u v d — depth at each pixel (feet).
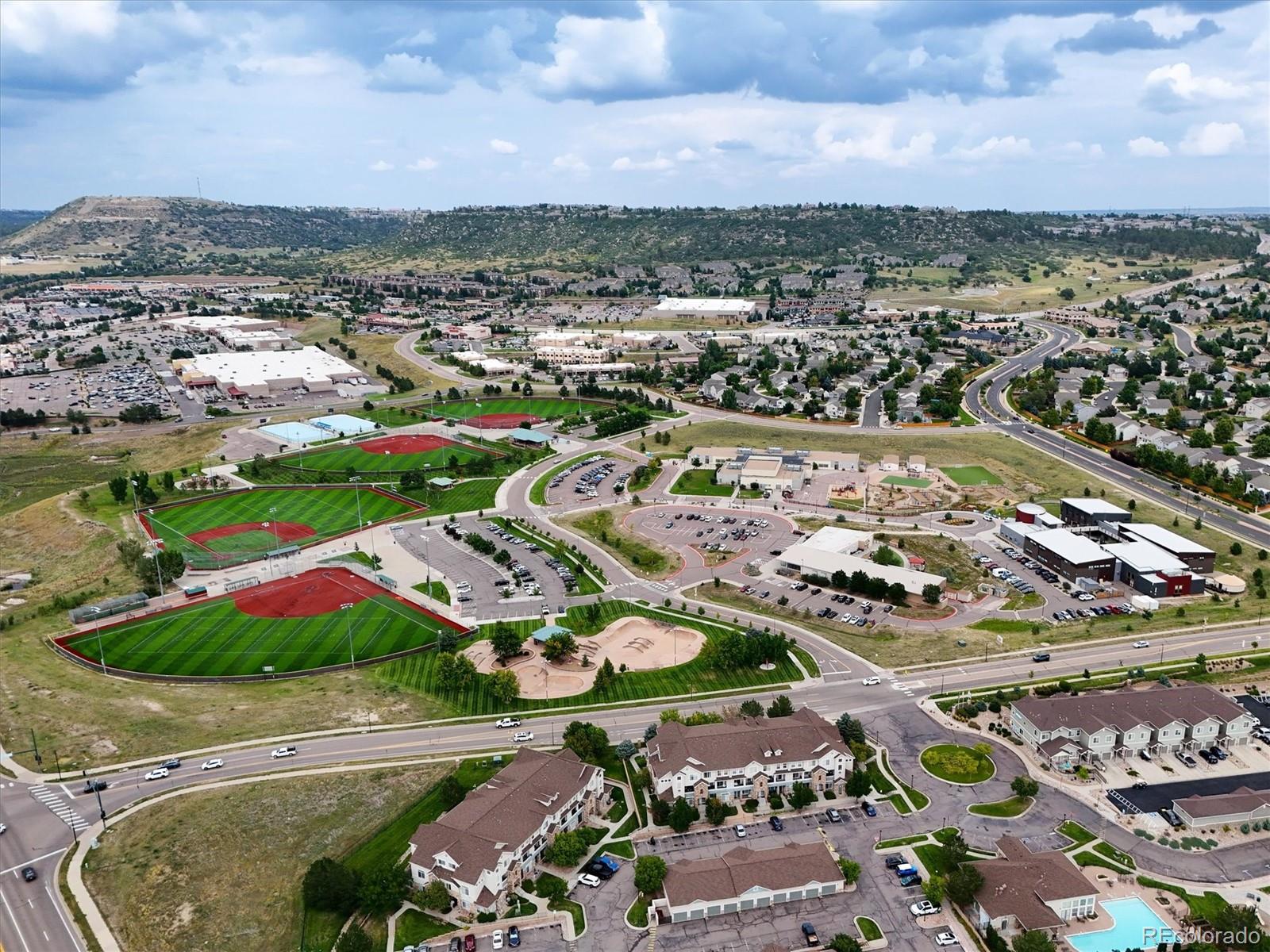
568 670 608.60
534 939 379.96
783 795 476.54
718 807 452.35
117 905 396.37
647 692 576.20
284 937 380.58
